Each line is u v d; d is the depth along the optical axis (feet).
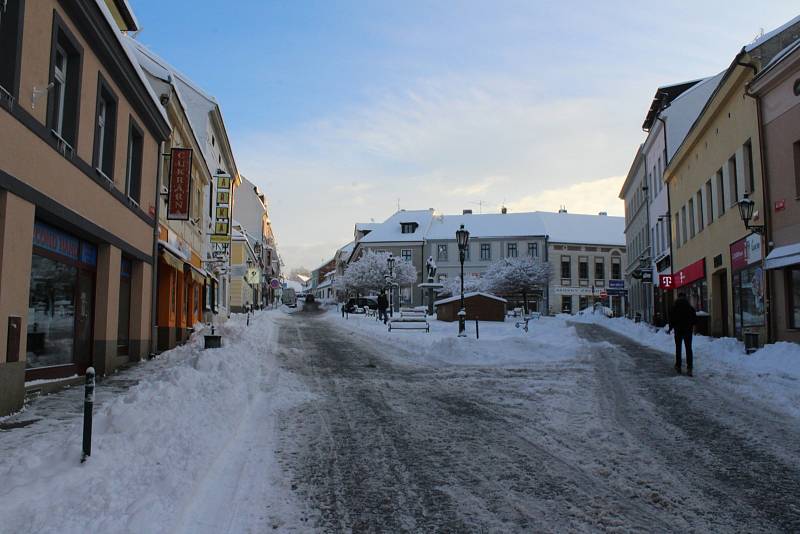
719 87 68.54
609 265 263.70
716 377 41.88
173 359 53.42
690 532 15.43
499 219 268.82
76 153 37.24
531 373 45.85
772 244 56.08
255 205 243.19
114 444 20.30
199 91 96.68
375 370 48.11
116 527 14.17
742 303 64.03
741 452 23.06
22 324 29.68
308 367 49.49
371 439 25.25
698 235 83.97
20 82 29.37
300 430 26.81
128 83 46.09
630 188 164.35
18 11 29.01
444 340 60.70
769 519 16.31
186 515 16.03
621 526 15.81
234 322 114.83
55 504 14.98
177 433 23.09
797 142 52.49
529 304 243.19
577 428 27.14
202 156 83.15
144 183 53.78
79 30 37.24
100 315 43.68
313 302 287.28
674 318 45.06
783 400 32.45
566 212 282.56
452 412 31.01
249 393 35.63
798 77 51.96
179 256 66.95
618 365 49.78
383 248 258.78
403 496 18.20
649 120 127.65
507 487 19.04
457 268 255.29
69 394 34.60
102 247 44.01
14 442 22.38
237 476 19.74
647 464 21.53
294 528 15.64
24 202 29.94
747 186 62.90
